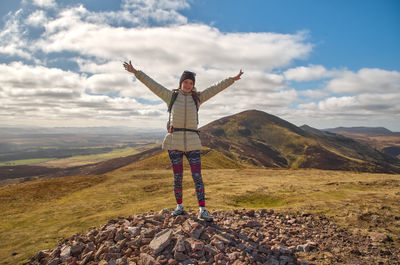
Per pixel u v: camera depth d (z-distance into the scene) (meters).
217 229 4.45
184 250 3.54
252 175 29.25
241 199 13.08
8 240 6.04
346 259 3.85
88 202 14.41
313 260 3.80
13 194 18.81
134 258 3.47
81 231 6.52
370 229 5.27
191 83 4.43
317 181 19.27
